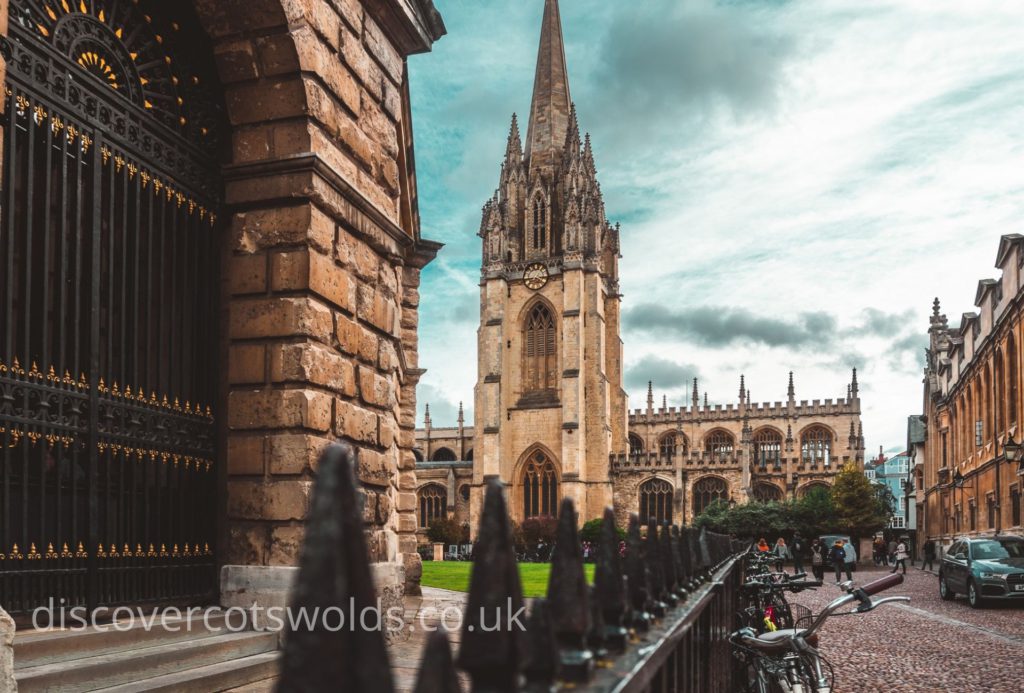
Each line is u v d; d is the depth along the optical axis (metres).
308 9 10.59
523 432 91.62
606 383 90.88
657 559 4.06
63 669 6.93
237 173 10.73
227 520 10.55
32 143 8.30
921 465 81.81
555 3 107.12
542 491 90.62
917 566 64.56
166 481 10.00
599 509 87.81
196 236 10.62
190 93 10.94
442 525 89.56
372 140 12.54
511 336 94.00
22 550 7.84
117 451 9.25
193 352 10.55
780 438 103.44
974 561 26.33
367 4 12.25
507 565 1.94
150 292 9.77
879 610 24.97
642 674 2.56
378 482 11.96
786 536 73.06
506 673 1.91
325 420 10.52
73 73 8.98
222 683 7.99
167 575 9.80
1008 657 15.43
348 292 11.36
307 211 10.46
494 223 95.19
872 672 13.74
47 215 8.41
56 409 8.41
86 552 8.62
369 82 12.38
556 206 96.25
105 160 9.42
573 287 90.31
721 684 7.17
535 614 2.13
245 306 10.48
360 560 1.37
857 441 87.88
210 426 10.73
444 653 1.54
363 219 11.83
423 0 13.32
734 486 86.25
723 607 7.40
